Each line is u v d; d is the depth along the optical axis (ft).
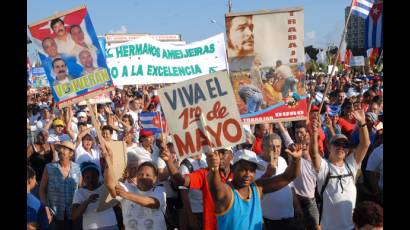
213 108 14.98
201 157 22.90
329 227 18.90
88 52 18.93
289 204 20.93
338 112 36.76
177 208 24.00
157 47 37.47
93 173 19.92
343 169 18.98
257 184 15.19
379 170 21.77
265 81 18.71
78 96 18.98
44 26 18.89
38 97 82.17
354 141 27.27
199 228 22.25
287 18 18.47
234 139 14.83
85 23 18.90
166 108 15.33
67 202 21.95
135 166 21.11
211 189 14.30
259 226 14.57
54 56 19.01
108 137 29.53
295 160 15.01
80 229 21.93
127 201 18.88
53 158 30.60
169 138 28.91
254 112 18.80
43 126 41.88
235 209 14.28
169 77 37.81
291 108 18.66
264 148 20.01
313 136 18.56
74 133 36.73
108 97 40.42
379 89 51.44
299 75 18.53
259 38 18.66
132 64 37.17
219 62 37.88
